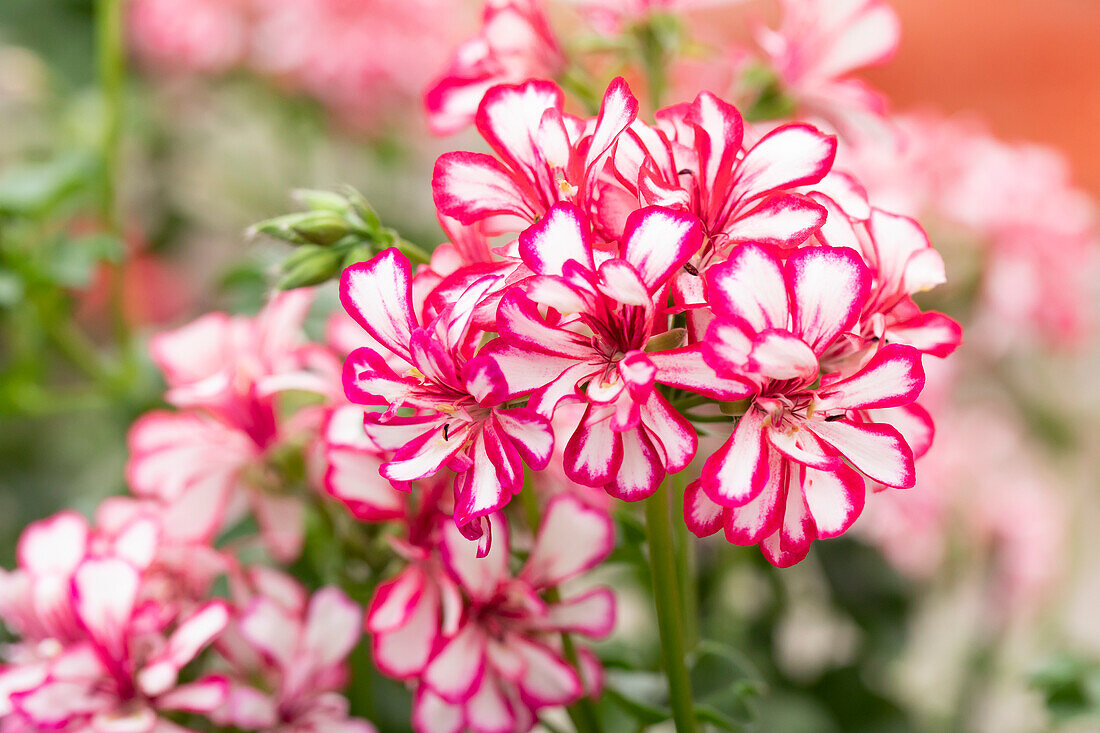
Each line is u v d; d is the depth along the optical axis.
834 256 0.34
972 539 0.76
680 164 0.36
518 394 0.35
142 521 0.43
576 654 0.42
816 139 0.36
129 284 0.90
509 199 0.37
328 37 0.83
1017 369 0.84
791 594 0.71
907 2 1.68
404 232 0.91
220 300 0.79
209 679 0.42
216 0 0.85
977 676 0.76
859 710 0.69
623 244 0.34
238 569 0.45
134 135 0.92
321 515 0.45
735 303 0.34
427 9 0.85
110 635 0.42
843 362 0.36
